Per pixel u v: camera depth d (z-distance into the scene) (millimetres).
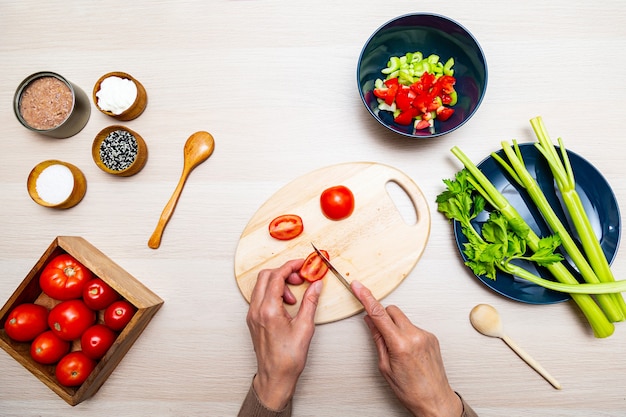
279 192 647
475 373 643
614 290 586
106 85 641
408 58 640
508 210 597
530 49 650
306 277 625
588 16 646
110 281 596
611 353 632
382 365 585
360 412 649
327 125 662
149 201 671
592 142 645
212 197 666
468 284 640
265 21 668
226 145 668
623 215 641
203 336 662
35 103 651
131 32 680
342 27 662
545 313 636
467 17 655
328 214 633
